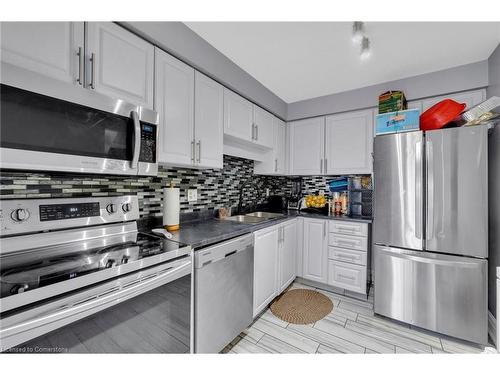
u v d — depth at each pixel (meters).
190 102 1.57
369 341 1.68
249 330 1.80
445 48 1.73
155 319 1.05
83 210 1.19
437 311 1.73
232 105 1.99
